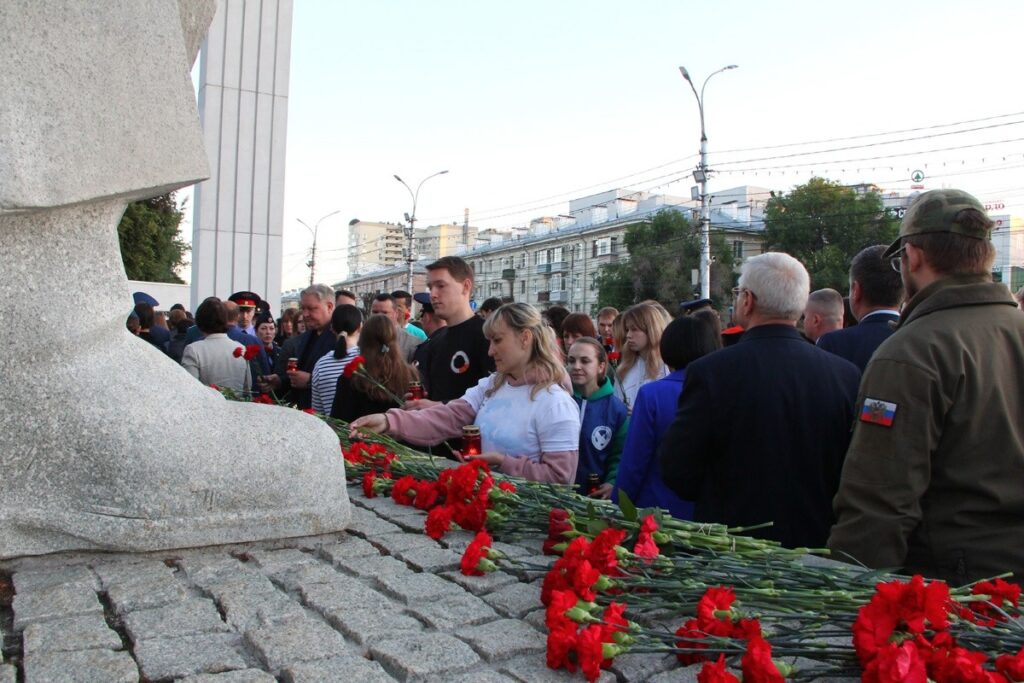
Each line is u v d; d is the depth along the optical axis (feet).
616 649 5.21
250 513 8.25
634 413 11.34
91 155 7.71
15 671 5.51
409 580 7.27
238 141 45.01
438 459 12.29
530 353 12.09
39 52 7.47
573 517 8.00
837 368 9.64
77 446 7.78
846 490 7.54
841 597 5.98
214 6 9.74
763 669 4.62
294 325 33.96
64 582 7.20
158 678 5.32
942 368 7.36
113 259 8.42
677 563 6.77
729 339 15.23
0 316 7.66
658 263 125.39
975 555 7.25
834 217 113.39
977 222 7.89
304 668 5.43
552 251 187.01
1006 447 7.36
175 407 8.32
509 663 5.67
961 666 4.61
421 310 22.89
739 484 9.27
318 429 8.93
